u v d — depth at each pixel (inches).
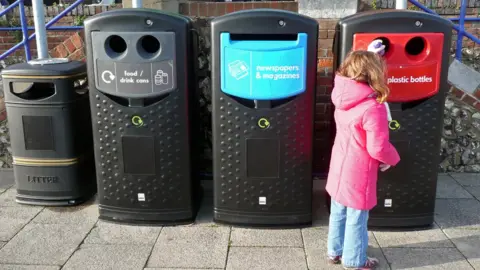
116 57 138.2
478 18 204.4
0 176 192.5
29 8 283.4
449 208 161.8
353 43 133.7
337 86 114.4
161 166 145.9
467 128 188.1
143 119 142.3
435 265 127.6
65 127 157.5
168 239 141.9
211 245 138.2
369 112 108.0
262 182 144.2
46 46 184.5
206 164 189.2
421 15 131.4
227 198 147.1
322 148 184.4
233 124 140.1
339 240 126.1
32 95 163.0
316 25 133.6
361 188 115.7
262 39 138.6
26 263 129.1
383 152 108.3
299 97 137.6
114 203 150.9
